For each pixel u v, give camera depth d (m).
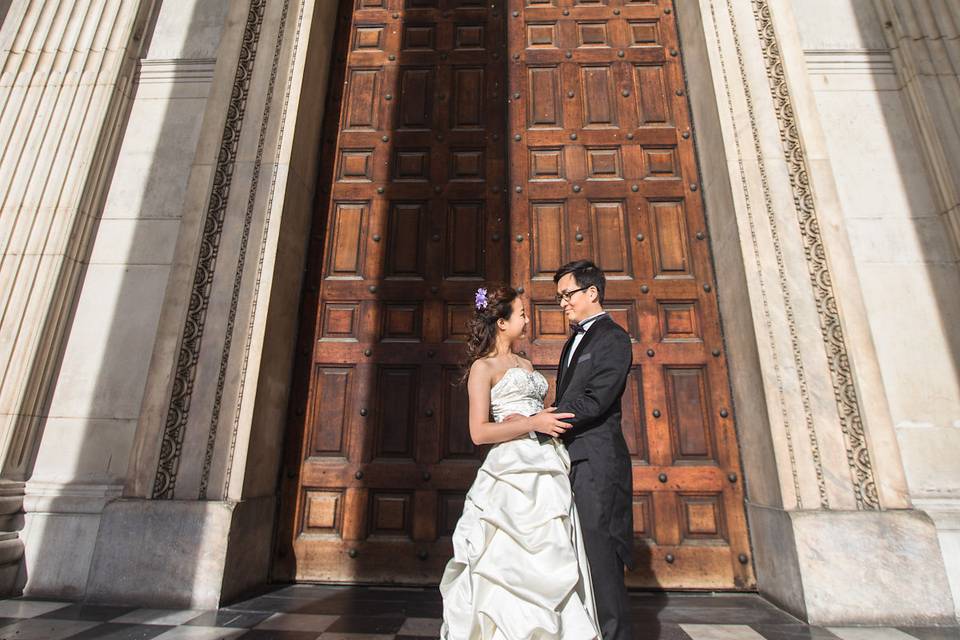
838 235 3.05
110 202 3.64
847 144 3.58
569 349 2.08
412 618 2.48
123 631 2.22
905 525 2.53
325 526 3.25
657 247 3.71
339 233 3.87
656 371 3.45
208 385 2.94
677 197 3.81
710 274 3.62
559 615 1.53
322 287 3.71
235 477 2.81
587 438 1.80
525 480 1.68
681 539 3.15
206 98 3.88
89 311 3.40
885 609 2.41
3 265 3.30
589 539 1.67
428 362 3.56
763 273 3.04
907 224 3.38
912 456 2.96
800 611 2.48
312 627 2.32
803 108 3.32
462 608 1.63
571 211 3.82
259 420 3.02
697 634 2.30
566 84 4.15
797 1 3.96
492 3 4.49
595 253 3.72
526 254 3.74
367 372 3.54
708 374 3.42
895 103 3.65
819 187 3.15
